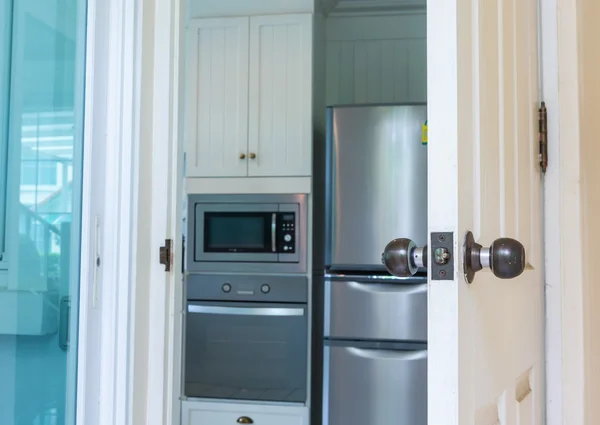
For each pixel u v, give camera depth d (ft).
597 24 4.95
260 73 9.41
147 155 5.01
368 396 8.30
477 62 2.86
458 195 2.58
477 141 2.85
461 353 2.56
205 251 9.24
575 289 4.36
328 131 8.73
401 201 8.47
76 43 4.60
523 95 3.83
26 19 4.14
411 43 11.10
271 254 9.07
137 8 4.94
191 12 9.62
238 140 9.38
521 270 2.57
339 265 8.59
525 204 3.82
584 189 4.46
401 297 8.31
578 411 4.33
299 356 8.89
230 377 9.05
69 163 4.52
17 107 4.08
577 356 4.35
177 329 5.13
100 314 4.75
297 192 9.13
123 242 4.80
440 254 2.55
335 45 11.28
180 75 5.17
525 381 3.84
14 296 4.06
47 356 4.31
